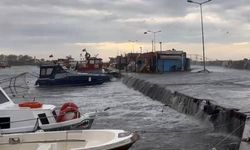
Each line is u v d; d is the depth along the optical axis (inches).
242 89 1267.2
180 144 710.5
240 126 674.8
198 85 1465.3
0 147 489.7
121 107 1283.2
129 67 3604.8
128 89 2094.0
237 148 597.3
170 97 1248.2
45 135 492.1
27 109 662.5
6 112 655.1
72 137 490.6
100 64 3097.9
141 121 984.3
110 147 435.2
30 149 487.2
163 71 2876.5
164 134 798.5
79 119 689.0
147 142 735.1
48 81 2320.4
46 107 697.0
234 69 3572.8
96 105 1374.3
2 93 703.1
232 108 783.1
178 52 2913.4
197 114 930.1
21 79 1105.4
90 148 428.5
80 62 3134.8
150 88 1644.9
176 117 1014.4
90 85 2418.8
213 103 887.1
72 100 1573.6
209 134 764.0
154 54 2918.3
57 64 2509.8
